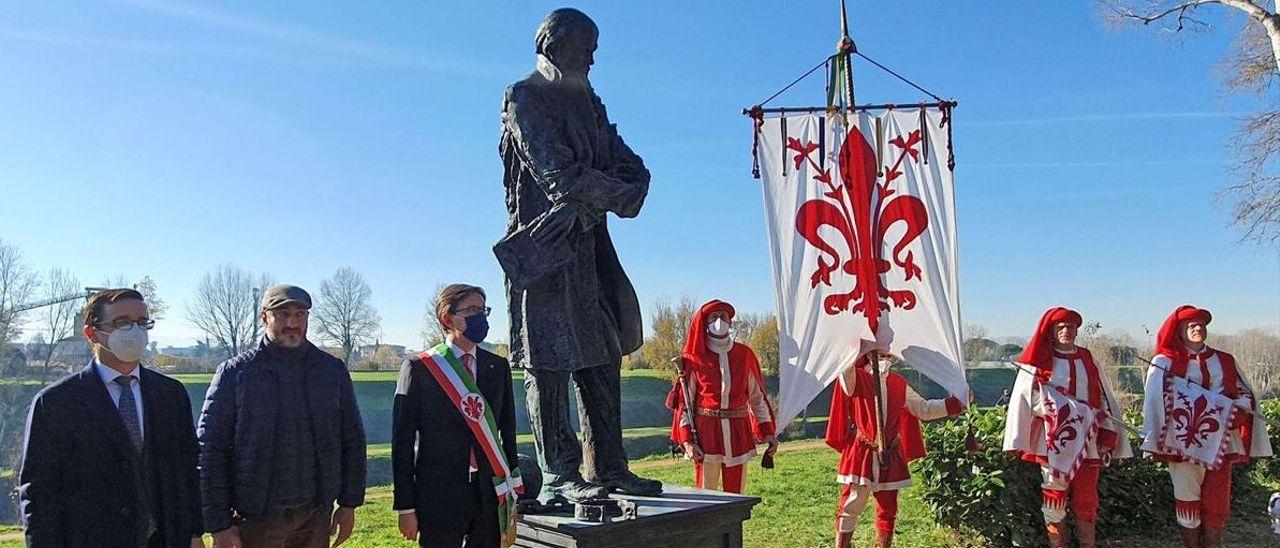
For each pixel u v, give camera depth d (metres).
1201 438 6.39
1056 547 6.26
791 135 6.48
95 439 3.56
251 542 4.19
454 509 4.14
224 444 4.13
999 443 6.73
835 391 6.57
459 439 4.21
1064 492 6.25
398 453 4.18
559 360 4.81
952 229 6.33
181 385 3.94
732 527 4.77
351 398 4.50
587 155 4.93
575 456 4.86
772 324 26.30
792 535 7.23
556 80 4.93
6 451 26.89
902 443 6.38
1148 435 6.57
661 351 30.61
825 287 6.36
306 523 4.31
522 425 21.05
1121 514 7.21
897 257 6.38
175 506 3.78
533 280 4.72
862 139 6.45
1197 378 6.54
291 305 4.27
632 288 5.33
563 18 4.95
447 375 4.25
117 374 3.74
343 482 4.43
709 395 6.50
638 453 21.48
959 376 6.19
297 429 4.22
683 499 4.81
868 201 6.40
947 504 6.81
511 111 4.87
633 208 4.96
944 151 6.40
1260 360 23.97
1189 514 6.53
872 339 6.24
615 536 4.22
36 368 30.34
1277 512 6.47
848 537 6.42
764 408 6.79
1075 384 6.30
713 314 6.57
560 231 4.75
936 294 6.29
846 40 6.49
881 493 6.37
